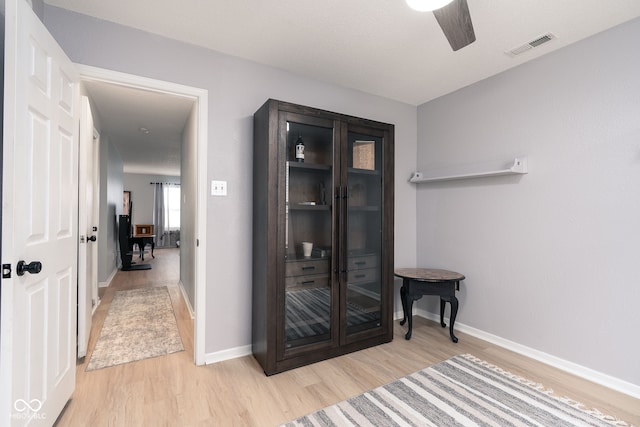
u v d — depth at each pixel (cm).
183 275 418
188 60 214
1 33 131
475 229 274
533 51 222
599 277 197
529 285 234
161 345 248
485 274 265
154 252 853
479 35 202
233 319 230
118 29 192
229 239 228
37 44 128
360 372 208
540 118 228
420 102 324
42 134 134
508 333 247
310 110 217
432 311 318
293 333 216
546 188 225
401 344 255
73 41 180
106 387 187
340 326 233
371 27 196
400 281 323
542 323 226
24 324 120
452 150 295
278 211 206
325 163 231
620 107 189
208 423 156
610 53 193
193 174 305
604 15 180
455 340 259
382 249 254
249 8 178
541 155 227
